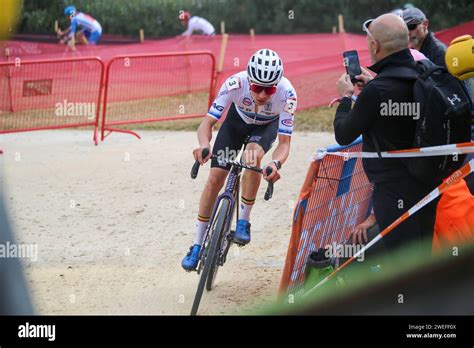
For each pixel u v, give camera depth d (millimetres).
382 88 2754
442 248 2992
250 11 16391
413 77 2750
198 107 9047
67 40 13477
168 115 8820
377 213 2961
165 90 8969
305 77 9234
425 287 3006
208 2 16812
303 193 3209
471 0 13836
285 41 11422
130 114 8805
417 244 2912
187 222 5039
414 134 2791
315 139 7754
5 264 929
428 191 2875
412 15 4117
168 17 16938
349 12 15406
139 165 6688
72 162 6809
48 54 11992
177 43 12375
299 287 3434
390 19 2809
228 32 16547
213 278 3746
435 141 2650
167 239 4680
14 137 8000
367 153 2934
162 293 3762
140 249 4480
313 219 3367
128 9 16984
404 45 2801
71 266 4152
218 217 3180
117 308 3527
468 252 2963
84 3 16859
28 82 8195
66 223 4988
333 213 3574
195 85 9172
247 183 3525
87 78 8453
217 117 3539
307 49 11234
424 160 2705
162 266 4191
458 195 3031
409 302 3049
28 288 957
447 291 3000
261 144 3576
